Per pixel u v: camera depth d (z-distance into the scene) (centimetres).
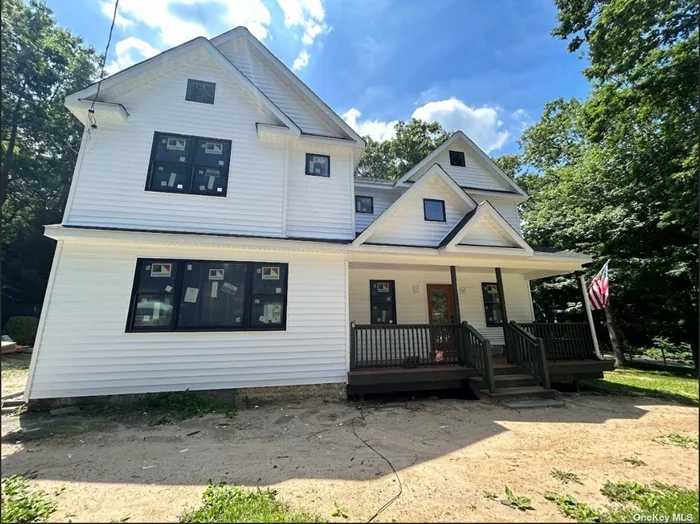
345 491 338
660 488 354
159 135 771
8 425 534
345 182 902
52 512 291
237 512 292
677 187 1131
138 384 651
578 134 2191
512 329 873
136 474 371
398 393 799
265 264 770
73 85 2173
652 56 1041
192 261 726
